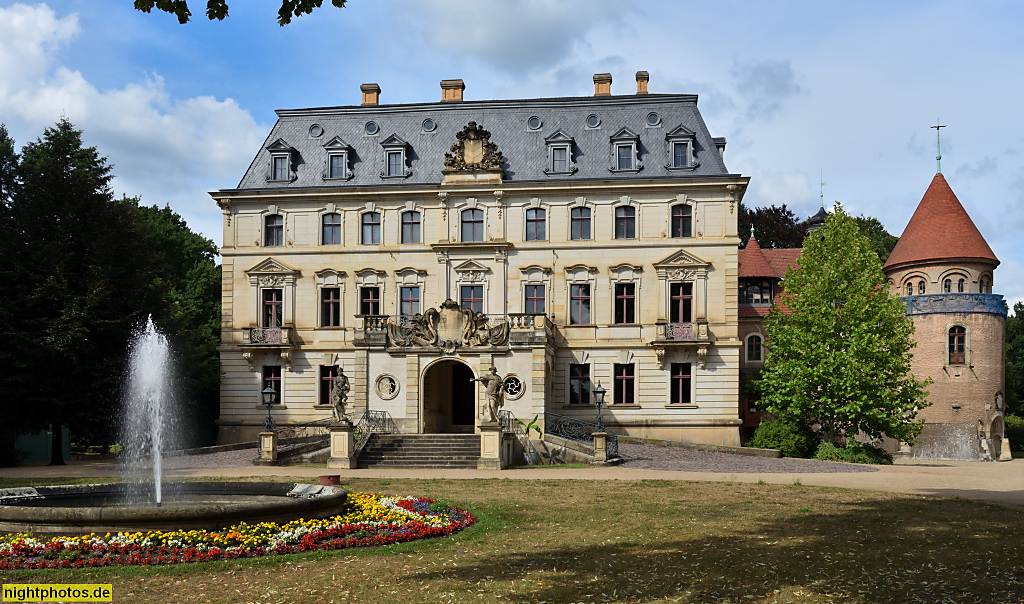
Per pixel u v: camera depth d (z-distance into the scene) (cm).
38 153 4706
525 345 3844
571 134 4622
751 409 5272
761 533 1559
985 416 5178
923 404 4003
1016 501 2122
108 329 3816
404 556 1324
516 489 2361
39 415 3700
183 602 1043
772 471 3003
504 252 4450
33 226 3897
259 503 1445
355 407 3884
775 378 4006
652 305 4381
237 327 4575
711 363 4338
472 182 4481
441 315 3909
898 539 1488
